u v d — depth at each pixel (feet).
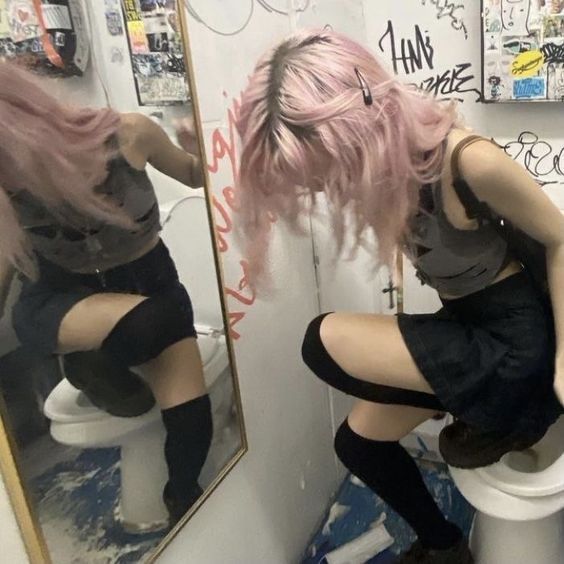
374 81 2.66
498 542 3.98
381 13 4.46
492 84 4.19
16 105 2.35
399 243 3.05
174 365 3.25
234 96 3.57
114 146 2.75
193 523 3.63
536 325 3.26
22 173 2.39
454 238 3.06
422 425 5.38
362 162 2.63
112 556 3.03
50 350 2.58
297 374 4.51
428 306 4.99
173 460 3.33
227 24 3.46
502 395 3.28
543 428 3.52
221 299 3.49
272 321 4.15
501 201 2.89
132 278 2.93
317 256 4.55
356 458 3.84
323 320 3.53
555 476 3.58
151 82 2.90
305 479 4.78
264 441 4.21
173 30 2.98
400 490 3.88
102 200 2.72
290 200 2.83
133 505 3.12
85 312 2.72
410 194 2.80
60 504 2.73
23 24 2.34
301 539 4.78
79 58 2.56
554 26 3.94
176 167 3.09
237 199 2.96
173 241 3.13
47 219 2.50
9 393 2.44
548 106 4.22
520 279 3.31
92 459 2.86
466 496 3.69
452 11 4.25
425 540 4.02
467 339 3.29
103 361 2.85
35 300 2.49
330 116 2.55
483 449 3.60
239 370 3.86
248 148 2.74
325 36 2.76
